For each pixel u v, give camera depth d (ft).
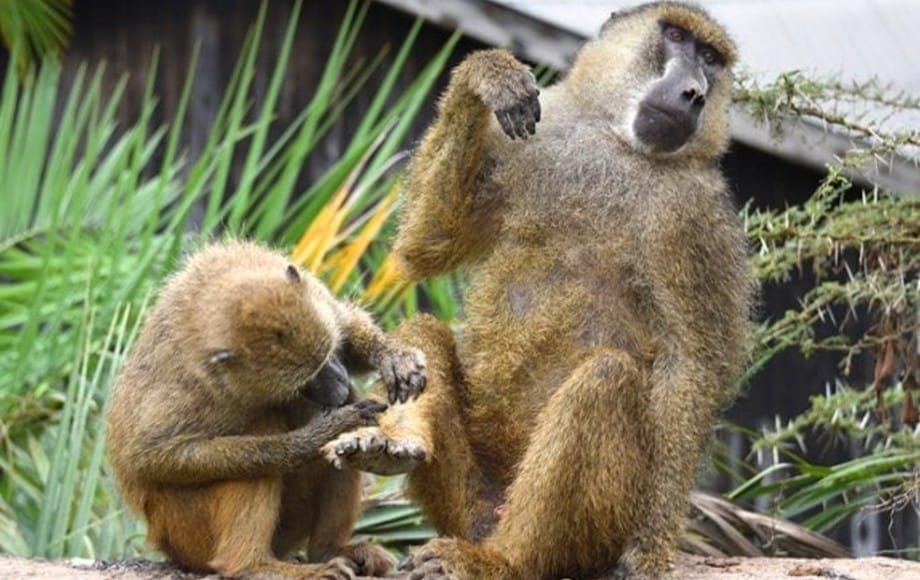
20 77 63.98
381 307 48.67
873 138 46.65
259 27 51.19
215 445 33.55
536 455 33.76
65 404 42.04
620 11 38.52
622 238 35.88
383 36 67.56
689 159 36.76
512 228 36.52
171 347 34.24
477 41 66.74
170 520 34.30
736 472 53.93
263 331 33.58
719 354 35.58
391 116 51.21
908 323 42.45
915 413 42.24
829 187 42.73
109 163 50.80
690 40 37.47
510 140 37.09
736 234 36.55
